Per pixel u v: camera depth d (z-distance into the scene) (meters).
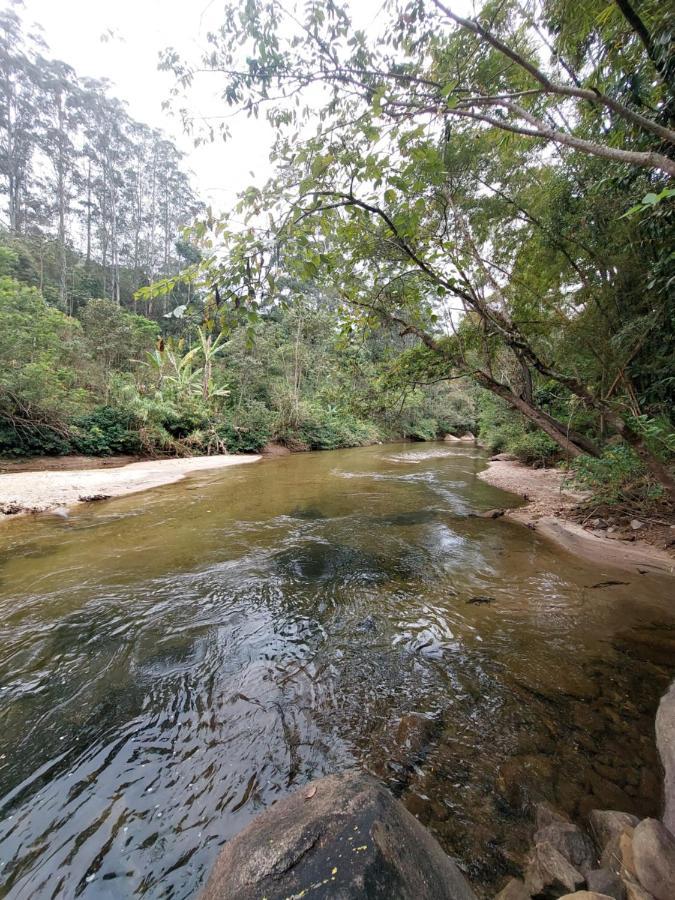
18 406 11.79
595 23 2.79
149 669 2.67
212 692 2.44
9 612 3.46
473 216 5.26
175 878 1.39
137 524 6.28
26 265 21.42
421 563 4.60
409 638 3.01
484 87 3.23
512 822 1.57
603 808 1.62
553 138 2.47
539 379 6.46
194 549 5.11
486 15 2.89
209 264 2.00
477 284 4.84
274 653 2.85
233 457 16.31
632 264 4.42
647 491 5.24
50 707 2.32
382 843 1.09
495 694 2.36
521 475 10.52
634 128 3.21
